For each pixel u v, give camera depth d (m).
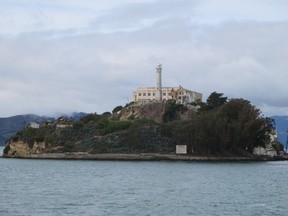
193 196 77.88
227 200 73.12
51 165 181.75
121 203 69.25
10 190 88.31
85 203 69.19
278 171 147.00
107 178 117.69
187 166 169.50
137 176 123.00
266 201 72.44
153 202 70.31
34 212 61.06
